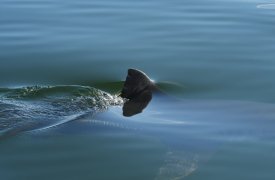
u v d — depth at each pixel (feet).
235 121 33.91
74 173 27.76
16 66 45.68
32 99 37.99
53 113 35.14
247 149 30.81
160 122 33.78
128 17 56.85
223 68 44.80
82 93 39.11
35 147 30.42
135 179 27.37
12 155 29.53
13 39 50.90
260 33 52.29
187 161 29.35
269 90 40.55
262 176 27.63
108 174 27.78
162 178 27.55
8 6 60.54
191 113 35.04
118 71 44.96
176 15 57.47
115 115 34.76
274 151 30.55
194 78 43.27
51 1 62.64
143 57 47.37
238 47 48.91
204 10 59.21
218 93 40.47
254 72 43.83
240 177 27.55
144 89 37.76
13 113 34.91
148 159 29.43
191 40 50.70
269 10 59.21
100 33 52.54
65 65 45.96
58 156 29.50
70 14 57.77
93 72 44.78
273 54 47.26
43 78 43.60
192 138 31.99
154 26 54.24
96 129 32.78
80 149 30.35
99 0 63.16
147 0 63.21
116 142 31.27
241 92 40.45
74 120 33.94
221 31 52.85
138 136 32.09
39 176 27.40
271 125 33.47
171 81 42.80
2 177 27.30
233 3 62.08
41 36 51.75
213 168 28.60
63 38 51.34
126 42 50.44
